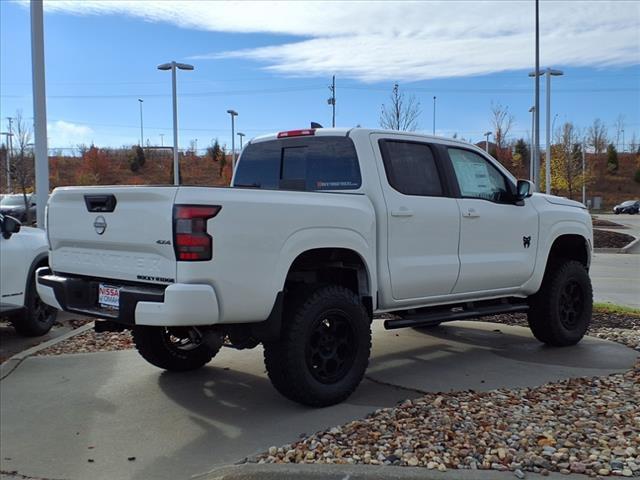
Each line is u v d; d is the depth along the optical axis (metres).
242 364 6.16
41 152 10.45
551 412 4.40
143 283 4.32
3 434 4.45
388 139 5.46
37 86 10.37
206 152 66.81
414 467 3.53
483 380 5.47
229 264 4.14
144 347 5.59
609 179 87.00
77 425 4.59
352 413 4.68
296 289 4.76
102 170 54.22
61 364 6.18
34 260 7.73
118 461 3.99
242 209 4.21
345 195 4.95
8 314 7.39
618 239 25.47
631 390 4.91
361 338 4.95
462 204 5.81
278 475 3.52
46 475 3.82
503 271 6.14
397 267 5.27
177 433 4.40
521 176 54.53
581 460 3.58
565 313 6.76
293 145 5.80
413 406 4.58
